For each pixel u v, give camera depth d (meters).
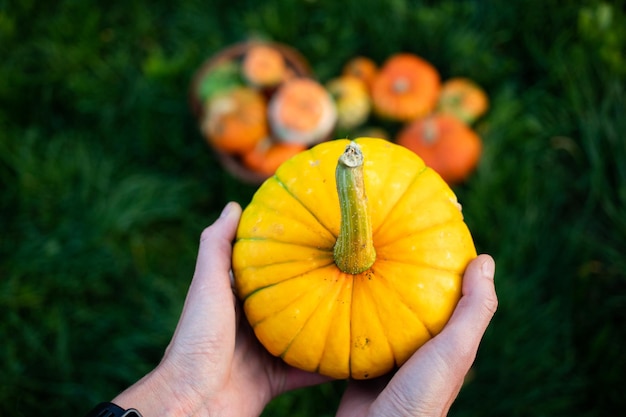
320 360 0.84
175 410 0.86
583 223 1.36
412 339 0.83
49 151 1.45
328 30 1.51
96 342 1.33
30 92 1.50
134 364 1.31
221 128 1.35
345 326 0.83
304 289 0.83
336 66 1.51
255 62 1.40
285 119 1.34
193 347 0.86
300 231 0.84
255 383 0.95
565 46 1.44
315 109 1.35
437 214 0.84
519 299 1.28
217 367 0.87
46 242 1.37
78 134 1.48
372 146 0.86
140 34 1.56
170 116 1.48
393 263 0.83
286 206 0.85
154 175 1.45
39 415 1.29
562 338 1.28
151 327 1.33
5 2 1.53
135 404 0.85
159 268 1.40
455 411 1.23
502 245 1.31
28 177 1.41
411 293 0.82
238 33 1.54
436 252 0.83
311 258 0.83
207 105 1.42
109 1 1.57
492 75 1.45
